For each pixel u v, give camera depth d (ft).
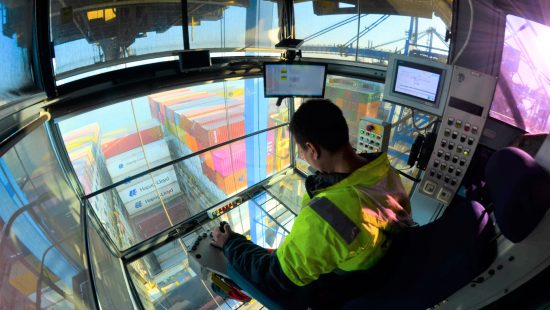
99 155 30.89
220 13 10.32
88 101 8.12
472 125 7.06
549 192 2.11
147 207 38.09
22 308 4.61
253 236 19.17
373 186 2.93
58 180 8.04
